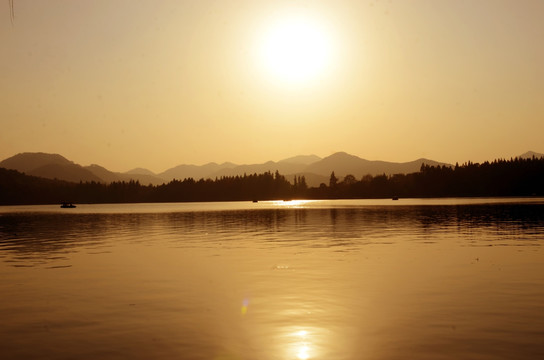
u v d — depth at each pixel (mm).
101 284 26375
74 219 108625
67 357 14875
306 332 17031
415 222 75250
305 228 67562
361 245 43844
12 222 96062
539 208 120562
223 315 19469
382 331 16984
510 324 17547
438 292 22953
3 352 15398
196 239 53750
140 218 109562
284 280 26750
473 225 66750
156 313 19922
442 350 14969
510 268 29656
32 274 30047
